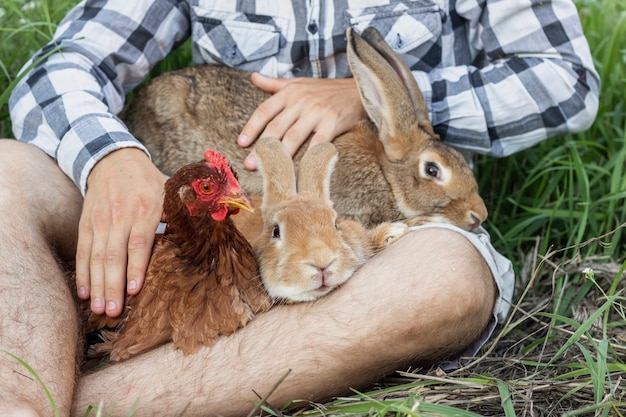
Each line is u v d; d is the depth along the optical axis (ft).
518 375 3.82
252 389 3.49
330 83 4.46
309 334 3.52
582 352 3.69
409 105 4.34
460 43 4.67
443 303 3.51
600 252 4.63
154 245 3.73
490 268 3.81
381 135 4.38
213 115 4.48
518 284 4.52
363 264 3.74
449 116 4.47
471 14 4.58
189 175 3.49
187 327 3.55
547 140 5.00
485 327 3.85
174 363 3.53
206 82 4.56
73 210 3.97
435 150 4.30
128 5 4.51
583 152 4.98
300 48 4.53
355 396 3.61
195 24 4.58
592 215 4.65
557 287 4.41
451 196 4.28
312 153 3.96
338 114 4.36
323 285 3.54
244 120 4.45
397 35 4.51
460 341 3.68
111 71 4.50
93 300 3.65
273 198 3.84
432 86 4.45
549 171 4.95
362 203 4.36
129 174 3.86
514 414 3.37
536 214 4.80
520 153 5.01
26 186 3.87
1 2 5.14
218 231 3.53
